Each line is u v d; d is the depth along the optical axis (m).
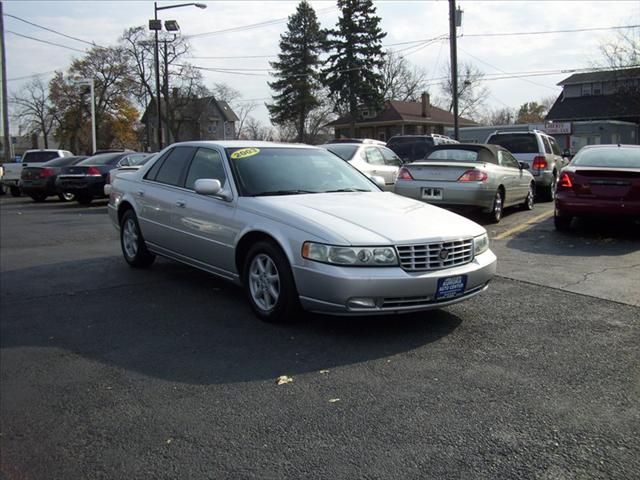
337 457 2.94
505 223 11.01
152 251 7.04
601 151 10.23
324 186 5.92
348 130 59.41
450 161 10.77
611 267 7.17
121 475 2.87
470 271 4.79
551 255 7.98
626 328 4.88
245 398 3.64
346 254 4.44
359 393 3.68
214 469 2.88
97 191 17.88
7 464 3.01
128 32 57.69
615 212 9.02
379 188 6.41
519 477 2.74
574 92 48.81
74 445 3.17
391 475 2.78
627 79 37.25
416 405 3.50
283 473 2.82
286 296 4.84
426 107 57.69
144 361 4.32
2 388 3.91
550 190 15.10
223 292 6.25
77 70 62.97
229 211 5.48
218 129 85.19
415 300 4.55
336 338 4.70
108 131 65.62
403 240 4.52
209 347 4.57
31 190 19.67
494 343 4.54
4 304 5.91
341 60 50.47
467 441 3.07
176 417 3.42
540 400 3.55
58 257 8.49
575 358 4.22
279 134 71.50
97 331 5.02
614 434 3.13
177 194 6.32
